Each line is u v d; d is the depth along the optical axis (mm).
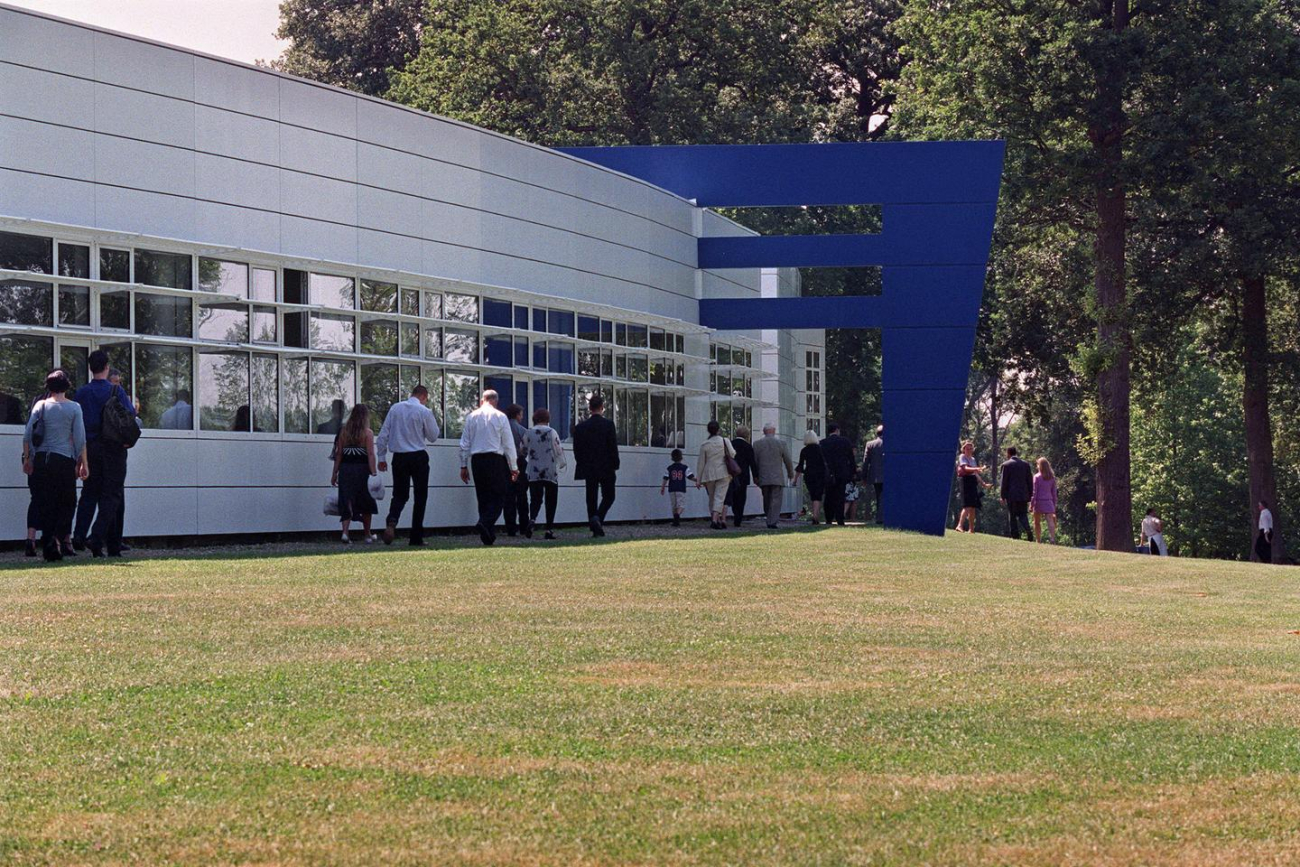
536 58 49906
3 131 17484
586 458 22031
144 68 19094
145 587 11547
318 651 7922
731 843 4188
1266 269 39719
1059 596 12727
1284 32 37906
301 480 20906
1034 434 85438
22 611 9680
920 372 29984
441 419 23531
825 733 5805
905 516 29875
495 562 14953
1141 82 37969
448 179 23984
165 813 4445
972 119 39625
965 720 6141
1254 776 5141
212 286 19797
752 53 51312
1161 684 7242
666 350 29844
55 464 14922
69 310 17859
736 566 15117
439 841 4172
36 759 5172
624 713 6148
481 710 6176
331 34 57875
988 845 4203
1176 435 64812
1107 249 40000
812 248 30594
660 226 29641
